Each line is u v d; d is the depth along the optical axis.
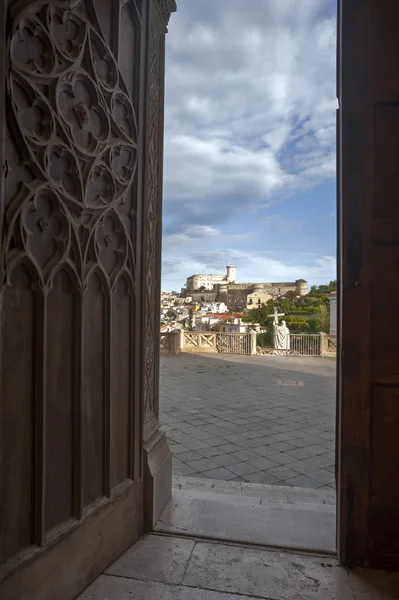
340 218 2.13
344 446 2.04
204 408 6.73
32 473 1.60
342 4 2.02
